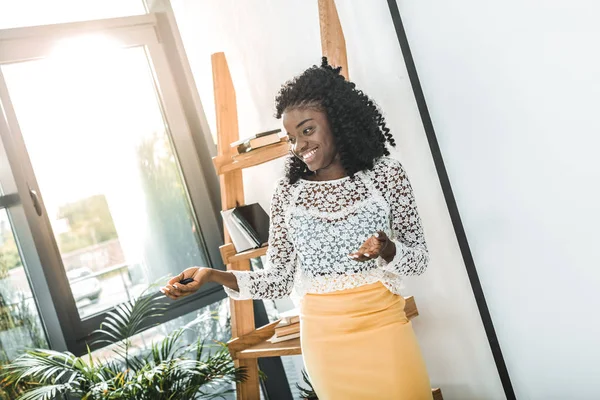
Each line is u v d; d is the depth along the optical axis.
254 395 3.00
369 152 2.00
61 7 3.31
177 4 3.51
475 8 2.26
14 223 3.01
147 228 3.40
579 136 2.09
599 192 2.09
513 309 2.42
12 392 2.90
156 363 2.91
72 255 3.14
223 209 2.99
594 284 2.17
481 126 2.34
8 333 2.95
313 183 2.05
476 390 2.65
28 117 3.12
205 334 3.49
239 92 3.30
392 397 1.95
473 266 2.49
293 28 2.93
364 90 2.70
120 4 3.51
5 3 3.16
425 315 2.74
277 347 2.77
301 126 1.97
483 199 2.40
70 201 3.18
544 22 2.10
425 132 2.52
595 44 2.00
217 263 3.57
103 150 3.32
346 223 1.97
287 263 2.12
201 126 3.60
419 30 2.44
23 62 3.15
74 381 2.71
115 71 3.42
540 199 2.24
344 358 1.99
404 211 2.02
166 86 3.56
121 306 3.01
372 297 1.98
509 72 2.22
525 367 2.45
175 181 3.54
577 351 2.28
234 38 3.24
